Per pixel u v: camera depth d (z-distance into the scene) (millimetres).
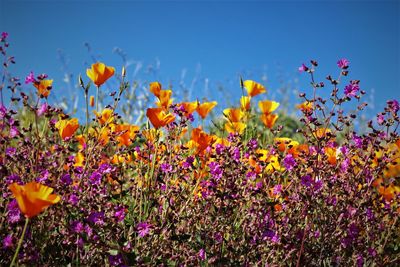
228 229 3072
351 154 3357
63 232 2613
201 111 3676
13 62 3168
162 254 2711
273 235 2885
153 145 3330
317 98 3123
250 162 3531
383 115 3236
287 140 3539
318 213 3158
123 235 2873
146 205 3062
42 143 3271
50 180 2809
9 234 2539
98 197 2875
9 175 2844
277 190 3158
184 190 3236
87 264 2520
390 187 3541
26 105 3098
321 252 2992
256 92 4258
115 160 3557
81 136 3318
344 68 3031
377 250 3285
